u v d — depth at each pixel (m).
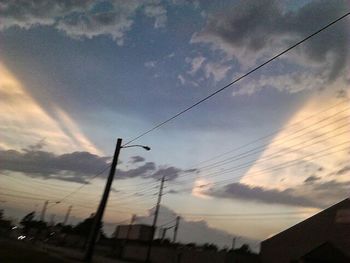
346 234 42.66
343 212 43.88
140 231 97.12
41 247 91.62
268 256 51.78
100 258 77.56
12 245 67.88
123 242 101.62
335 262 41.78
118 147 44.16
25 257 41.75
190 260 70.19
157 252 80.69
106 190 43.12
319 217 46.69
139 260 84.56
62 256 58.12
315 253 43.50
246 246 81.25
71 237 128.00
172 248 77.12
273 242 51.75
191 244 92.69
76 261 46.66
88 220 132.75
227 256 62.47
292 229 49.84
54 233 146.00
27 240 138.62
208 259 65.81
